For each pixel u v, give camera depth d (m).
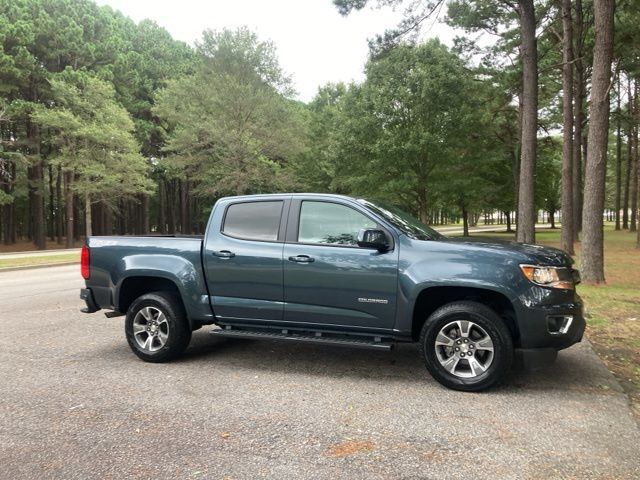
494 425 3.80
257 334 5.29
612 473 3.08
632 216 41.47
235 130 32.19
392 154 23.41
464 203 30.66
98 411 4.17
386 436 3.63
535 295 4.39
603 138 10.96
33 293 11.45
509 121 30.72
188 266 5.55
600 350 5.83
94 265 5.96
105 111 34.69
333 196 5.27
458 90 23.28
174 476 3.10
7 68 31.31
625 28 18.42
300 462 3.26
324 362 5.57
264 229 5.41
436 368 4.65
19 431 3.78
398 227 5.01
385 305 4.80
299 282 5.08
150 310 5.69
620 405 4.19
